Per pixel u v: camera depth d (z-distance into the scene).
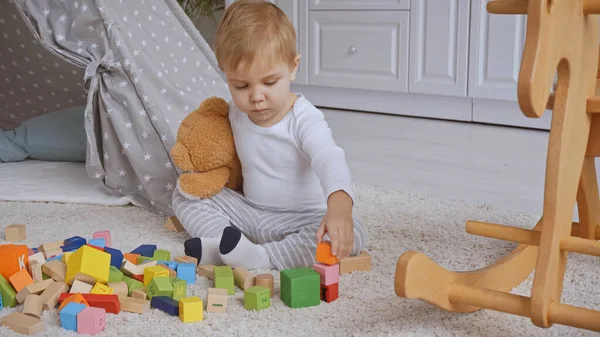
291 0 2.84
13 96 2.04
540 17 0.69
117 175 1.45
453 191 1.63
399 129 2.42
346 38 2.71
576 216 1.39
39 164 1.75
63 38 1.42
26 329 0.86
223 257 1.05
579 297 0.97
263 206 1.19
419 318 0.90
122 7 1.50
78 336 0.86
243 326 0.88
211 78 1.76
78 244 1.13
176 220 1.30
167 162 1.37
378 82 2.66
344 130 2.44
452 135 2.29
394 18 2.56
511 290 1.00
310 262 1.09
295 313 0.92
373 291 1.00
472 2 2.35
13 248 1.00
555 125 0.79
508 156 1.98
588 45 0.83
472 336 0.86
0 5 1.90
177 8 1.77
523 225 1.33
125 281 1.00
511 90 2.32
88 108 1.36
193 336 0.86
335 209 0.98
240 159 1.19
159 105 1.42
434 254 1.16
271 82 1.05
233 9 1.07
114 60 1.37
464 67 2.42
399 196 1.55
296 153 1.13
